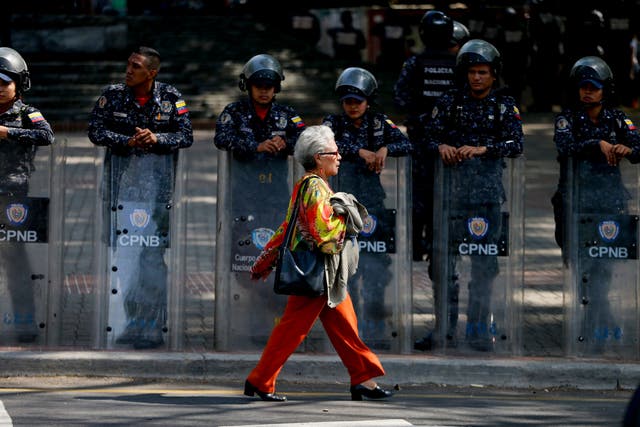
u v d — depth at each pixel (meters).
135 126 19.19
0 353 18.66
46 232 19.34
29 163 19.20
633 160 19.83
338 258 16.50
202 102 63.28
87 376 18.64
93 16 71.44
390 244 19.75
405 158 19.67
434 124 19.89
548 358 19.92
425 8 68.75
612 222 20.05
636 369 19.30
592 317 20.14
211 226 35.38
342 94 19.52
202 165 48.12
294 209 16.50
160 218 19.38
